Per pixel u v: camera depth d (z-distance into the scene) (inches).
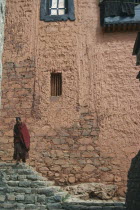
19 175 343.6
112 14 456.8
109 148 419.8
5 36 474.9
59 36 468.1
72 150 423.5
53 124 435.2
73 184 409.4
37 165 420.2
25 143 375.9
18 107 446.3
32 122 438.0
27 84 453.7
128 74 446.0
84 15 474.0
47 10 489.1
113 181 405.7
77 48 461.1
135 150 415.8
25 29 475.5
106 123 429.1
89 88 444.5
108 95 439.5
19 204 320.2
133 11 455.2
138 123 425.7
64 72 453.4
